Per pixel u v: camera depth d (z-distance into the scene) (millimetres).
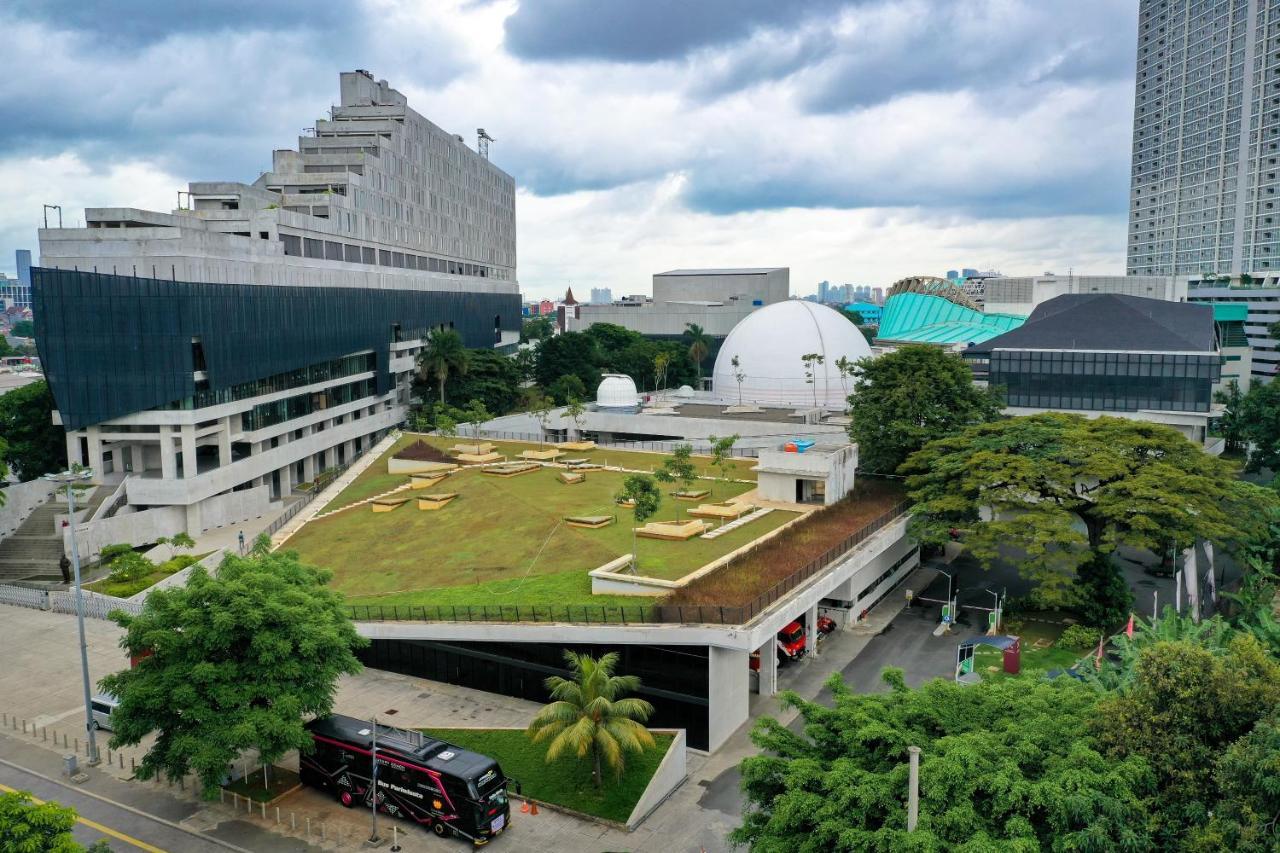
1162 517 67438
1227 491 69500
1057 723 32344
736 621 50500
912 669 61125
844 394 153625
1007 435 78312
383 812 43594
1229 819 27234
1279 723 28266
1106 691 41344
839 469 83188
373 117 172125
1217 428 130750
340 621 46594
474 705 55656
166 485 89000
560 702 44469
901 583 80000
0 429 100625
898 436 88125
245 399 100625
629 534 71938
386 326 144250
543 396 170250
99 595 70500
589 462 105875
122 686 42062
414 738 43906
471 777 40594
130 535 86062
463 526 78812
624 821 42719
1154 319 132500
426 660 59656
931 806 28500
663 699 51875
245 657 42375
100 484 90812
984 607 72812
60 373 86938
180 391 88250
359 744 43625
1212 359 116188
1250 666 32188
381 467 108438
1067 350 124750
